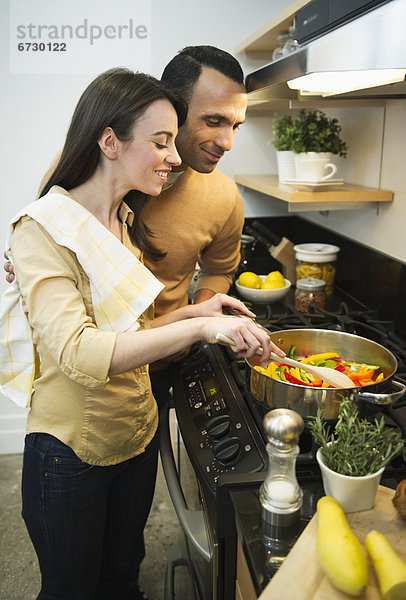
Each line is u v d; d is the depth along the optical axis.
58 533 1.29
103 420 1.22
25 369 1.22
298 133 1.82
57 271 1.04
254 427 1.21
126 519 1.50
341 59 0.82
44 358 1.18
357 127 1.98
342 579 0.71
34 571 1.97
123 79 1.07
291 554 0.79
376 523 0.85
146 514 1.55
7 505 2.31
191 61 1.30
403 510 0.84
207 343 1.63
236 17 2.29
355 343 1.37
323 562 0.74
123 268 1.14
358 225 2.02
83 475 1.25
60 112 2.31
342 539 0.75
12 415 2.64
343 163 2.12
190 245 1.54
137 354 1.01
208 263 1.77
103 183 1.15
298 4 1.45
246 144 2.46
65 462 1.23
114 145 1.09
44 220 1.04
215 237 1.66
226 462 1.14
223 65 1.29
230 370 1.49
